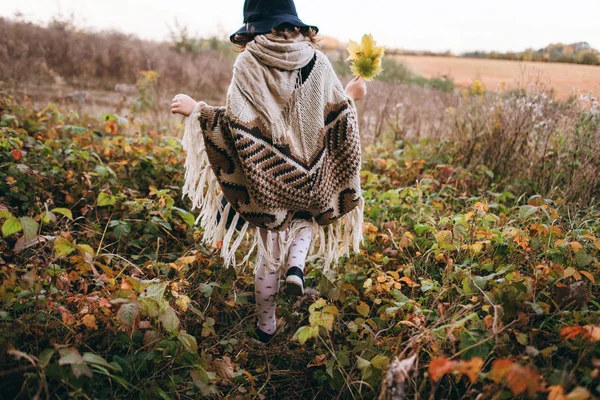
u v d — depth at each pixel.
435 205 3.41
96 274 2.28
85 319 1.98
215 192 2.40
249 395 2.05
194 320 2.43
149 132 4.89
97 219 3.10
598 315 1.99
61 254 2.15
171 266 2.60
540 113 4.31
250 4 2.32
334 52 8.70
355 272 2.68
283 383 2.28
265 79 2.18
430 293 2.46
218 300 2.60
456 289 2.44
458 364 1.53
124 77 8.70
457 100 5.69
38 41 8.53
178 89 8.16
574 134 3.80
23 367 1.74
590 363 1.80
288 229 2.36
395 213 3.38
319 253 2.50
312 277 2.75
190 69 8.81
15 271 2.28
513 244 2.67
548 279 2.26
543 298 2.24
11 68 6.87
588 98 3.89
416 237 2.98
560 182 3.79
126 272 2.75
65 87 7.21
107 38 9.59
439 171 4.20
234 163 2.24
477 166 4.20
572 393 1.46
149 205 3.14
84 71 8.39
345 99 2.32
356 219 2.50
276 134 2.18
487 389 1.69
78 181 3.48
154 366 2.04
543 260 2.49
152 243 3.06
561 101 4.52
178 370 2.09
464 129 4.74
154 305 2.00
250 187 2.18
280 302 2.68
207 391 1.89
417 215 3.25
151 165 3.83
